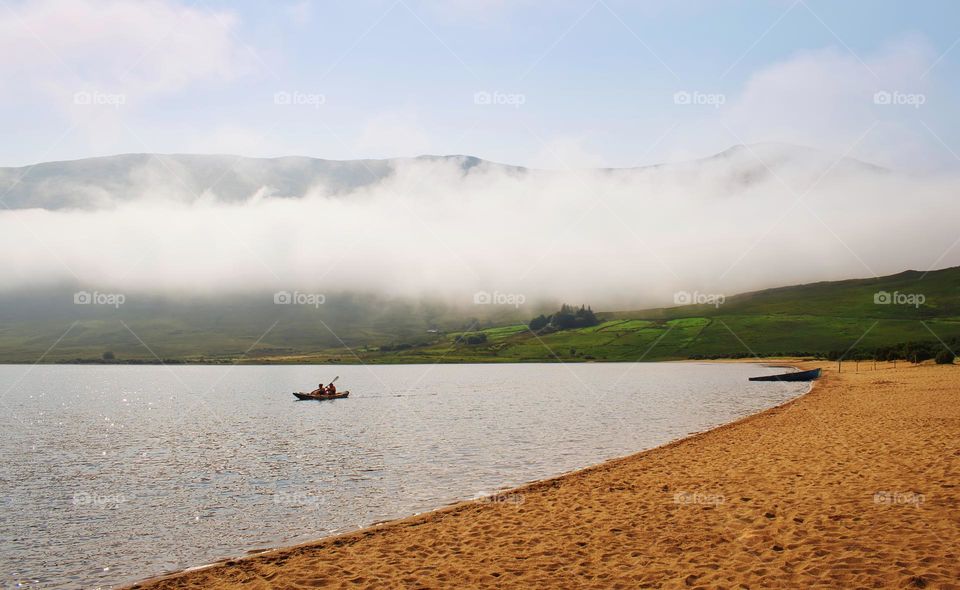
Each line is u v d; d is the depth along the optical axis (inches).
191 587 609.6
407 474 1256.8
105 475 1390.3
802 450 1146.7
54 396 4392.2
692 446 1349.7
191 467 1450.5
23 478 1375.5
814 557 544.7
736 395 3051.2
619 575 551.2
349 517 940.0
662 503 810.8
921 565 500.1
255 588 591.5
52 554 811.4
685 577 528.1
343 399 3472.0
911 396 2090.3
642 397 3095.5
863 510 677.9
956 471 831.7
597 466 1159.6
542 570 582.6
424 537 735.1
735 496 812.6
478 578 573.0
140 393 4576.8
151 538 873.5
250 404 3380.9
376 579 592.1
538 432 1865.2
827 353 6520.7
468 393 3730.3
